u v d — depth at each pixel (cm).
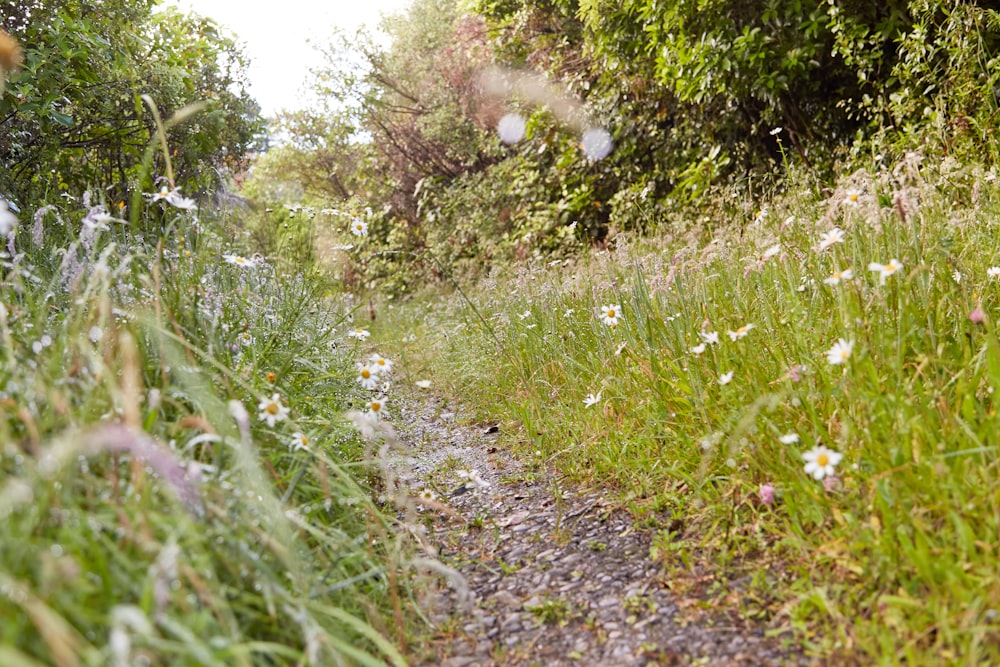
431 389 546
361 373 297
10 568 126
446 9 1597
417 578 222
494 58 1194
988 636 153
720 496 243
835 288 285
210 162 694
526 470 334
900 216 276
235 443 174
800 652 172
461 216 1301
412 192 1625
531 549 252
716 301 359
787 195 577
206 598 138
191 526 150
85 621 125
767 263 358
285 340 349
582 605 211
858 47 594
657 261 469
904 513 181
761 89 686
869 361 221
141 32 662
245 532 174
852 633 167
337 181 1856
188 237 336
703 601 200
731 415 261
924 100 535
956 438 199
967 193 393
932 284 267
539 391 419
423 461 369
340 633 178
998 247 310
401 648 192
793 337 280
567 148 994
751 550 219
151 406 176
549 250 959
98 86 589
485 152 1335
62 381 177
